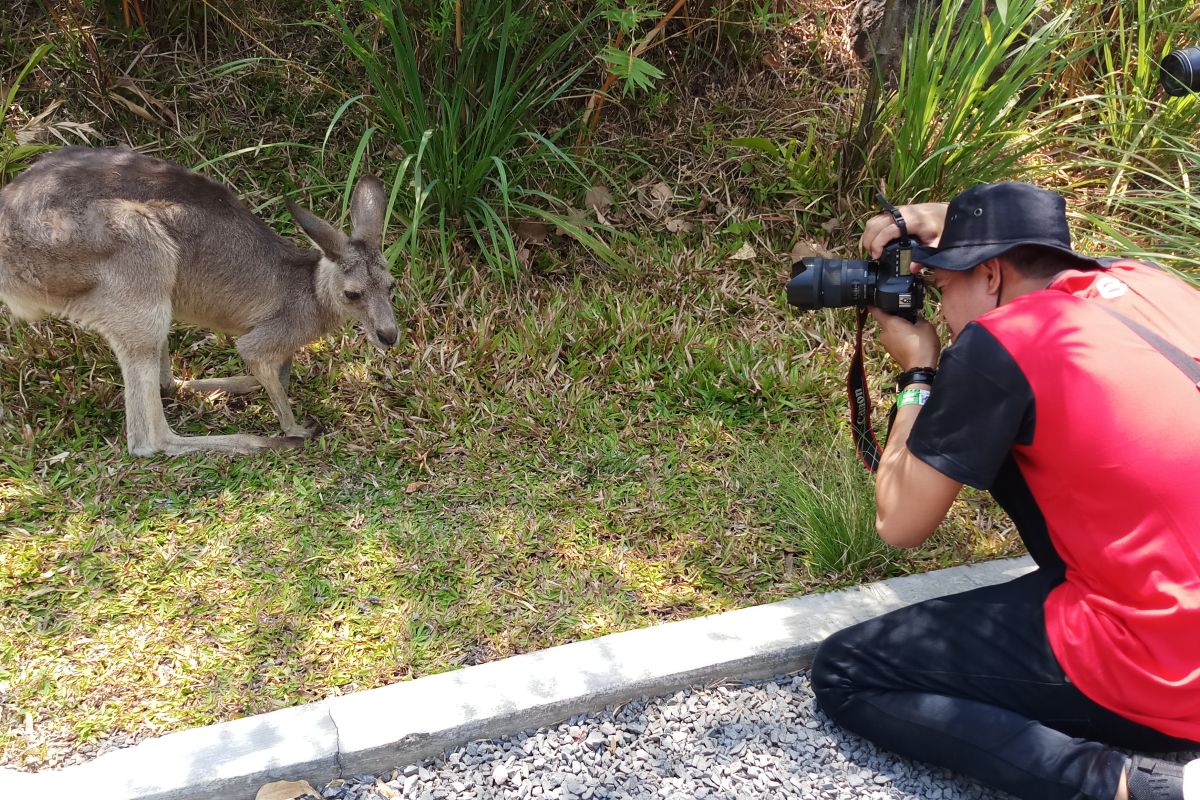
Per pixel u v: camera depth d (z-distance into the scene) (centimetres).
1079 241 448
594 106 469
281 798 248
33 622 291
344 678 281
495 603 308
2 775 244
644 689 279
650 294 437
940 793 259
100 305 334
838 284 276
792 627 296
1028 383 228
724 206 468
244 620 296
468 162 434
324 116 468
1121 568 225
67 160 339
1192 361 226
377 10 393
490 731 267
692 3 495
